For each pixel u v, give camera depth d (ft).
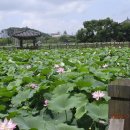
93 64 31.40
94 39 226.79
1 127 9.40
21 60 43.96
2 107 12.64
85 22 228.63
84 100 12.98
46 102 13.42
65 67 29.01
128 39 230.68
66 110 12.18
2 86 19.90
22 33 148.25
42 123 10.72
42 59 43.29
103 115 11.26
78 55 51.65
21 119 10.78
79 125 11.62
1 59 44.86
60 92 14.47
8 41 208.03
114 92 8.46
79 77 18.26
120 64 34.42
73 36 259.60
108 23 226.79
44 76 20.66
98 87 14.84
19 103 14.29
